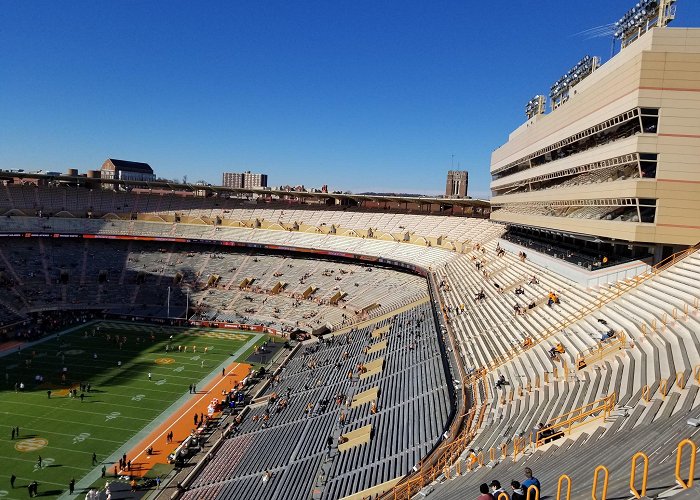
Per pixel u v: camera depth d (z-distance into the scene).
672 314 25.62
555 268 44.44
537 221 50.06
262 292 94.25
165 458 42.09
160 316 88.62
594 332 29.19
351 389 46.69
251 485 34.56
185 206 116.56
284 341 77.62
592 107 38.41
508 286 48.97
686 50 30.05
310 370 58.44
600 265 37.44
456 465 22.34
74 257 100.56
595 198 36.91
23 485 36.84
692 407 17.05
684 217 30.64
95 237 103.62
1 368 61.53
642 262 34.12
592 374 24.70
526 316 39.31
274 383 58.56
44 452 41.97
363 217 105.69
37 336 74.88
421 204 104.56
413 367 44.28
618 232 33.00
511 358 33.00
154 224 109.69
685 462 12.59
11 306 83.88
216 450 43.66
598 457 15.85
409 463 27.64
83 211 107.94
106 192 114.44
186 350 72.50
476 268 62.94
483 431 24.77
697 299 25.53
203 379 61.53
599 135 39.41
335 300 86.62
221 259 105.38
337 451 34.84
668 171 30.58
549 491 14.04
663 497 10.51
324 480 31.09
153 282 98.31
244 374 63.56
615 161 34.19
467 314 48.22
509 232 74.38
